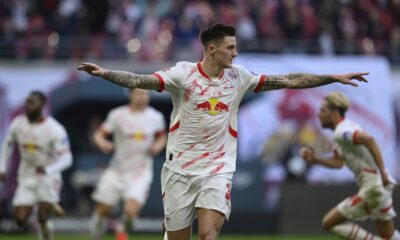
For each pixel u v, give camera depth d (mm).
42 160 29250
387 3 63281
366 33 60688
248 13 58031
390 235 25875
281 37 57750
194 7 57531
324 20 59281
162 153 52938
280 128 51219
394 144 53125
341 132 24922
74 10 55875
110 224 44625
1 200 47812
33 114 28859
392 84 54969
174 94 19578
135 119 34156
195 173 19500
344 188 43781
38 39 54219
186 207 19750
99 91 50469
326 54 57375
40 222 29734
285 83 19812
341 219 26094
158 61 53594
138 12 57062
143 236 43750
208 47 19344
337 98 25406
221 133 19578
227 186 19469
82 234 44688
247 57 52969
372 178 25172
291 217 44125
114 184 34188
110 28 56000
